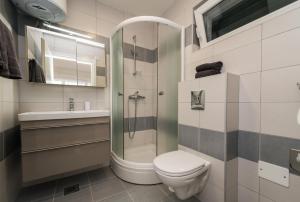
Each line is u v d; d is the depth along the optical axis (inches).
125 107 88.3
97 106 79.5
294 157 35.7
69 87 72.1
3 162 45.8
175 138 69.4
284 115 37.5
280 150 38.1
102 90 81.0
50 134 53.8
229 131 45.3
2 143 45.4
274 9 41.7
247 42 45.6
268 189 40.6
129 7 84.2
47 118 52.7
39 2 52.1
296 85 35.5
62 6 56.3
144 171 62.7
